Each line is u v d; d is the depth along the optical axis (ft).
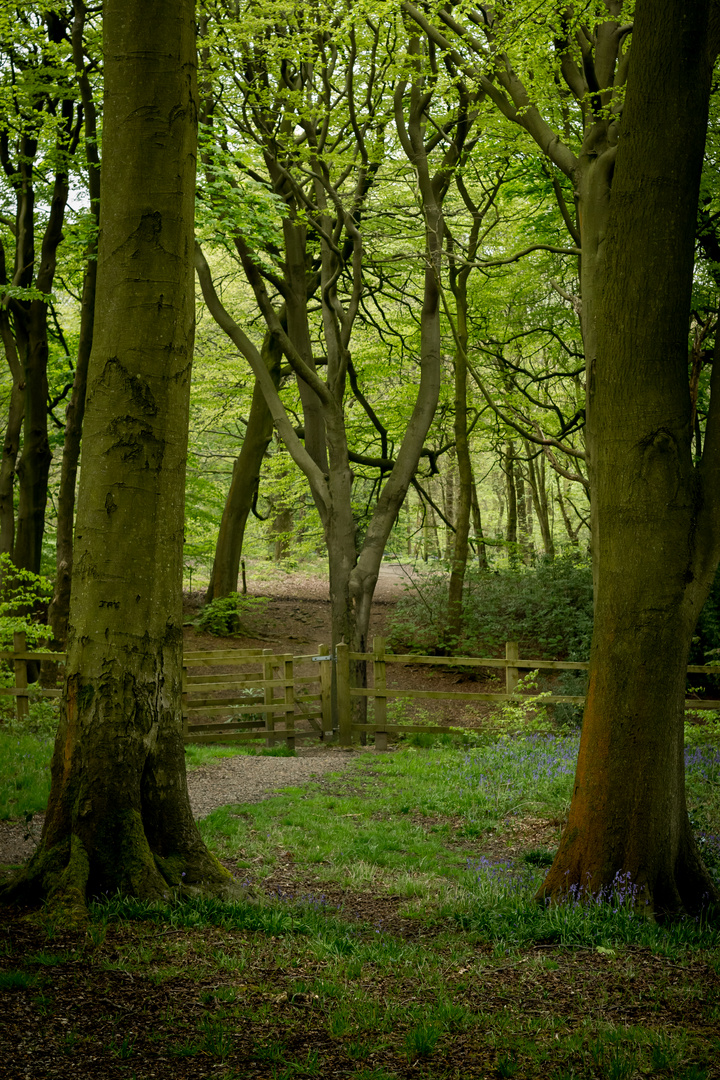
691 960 15.07
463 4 30.19
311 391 54.44
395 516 47.67
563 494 98.89
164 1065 10.70
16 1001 12.05
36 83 42.88
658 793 18.58
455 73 38.06
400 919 18.45
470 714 53.67
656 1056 11.07
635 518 18.78
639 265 18.62
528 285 63.00
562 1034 12.03
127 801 17.21
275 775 32.35
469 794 29.17
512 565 75.05
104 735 17.20
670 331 18.66
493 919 17.51
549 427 73.46
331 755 37.29
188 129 18.15
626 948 15.62
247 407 73.31
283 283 50.96
